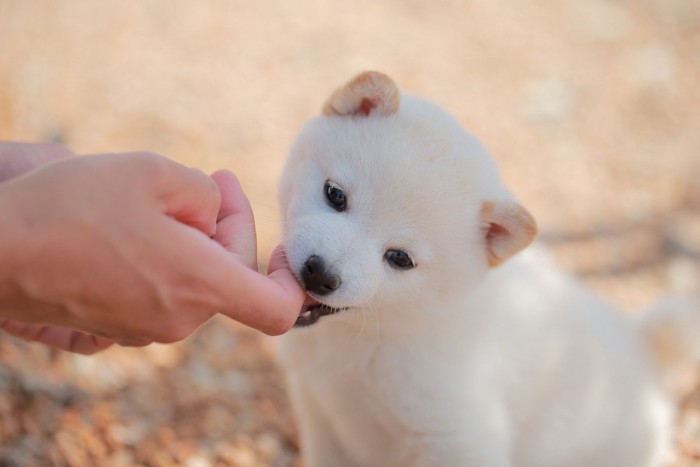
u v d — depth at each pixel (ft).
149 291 1.29
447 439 1.87
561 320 2.01
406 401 1.87
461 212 1.79
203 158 3.02
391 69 3.69
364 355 1.88
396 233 1.75
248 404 2.27
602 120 3.65
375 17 4.03
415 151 1.78
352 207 1.76
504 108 3.61
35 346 2.20
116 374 2.23
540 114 3.61
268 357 2.43
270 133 3.21
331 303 1.70
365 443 2.02
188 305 1.32
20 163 1.56
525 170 3.31
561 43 4.09
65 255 1.24
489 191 1.84
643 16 4.38
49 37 3.53
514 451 2.01
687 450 2.29
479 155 1.85
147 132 3.10
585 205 3.19
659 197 3.30
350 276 1.69
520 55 3.97
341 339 1.89
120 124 3.12
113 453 2.05
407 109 1.86
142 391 2.21
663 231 3.12
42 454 1.99
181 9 3.83
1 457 1.95
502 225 1.82
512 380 1.93
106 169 1.28
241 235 1.47
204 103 3.32
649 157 3.51
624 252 2.98
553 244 2.96
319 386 1.97
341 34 3.86
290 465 2.16
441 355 1.86
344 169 1.78
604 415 2.04
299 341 1.96
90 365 2.22
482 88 3.70
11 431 2.01
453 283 1.82
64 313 1.29
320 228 1.72
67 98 3.19
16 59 3.37
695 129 3.69
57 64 3.37
